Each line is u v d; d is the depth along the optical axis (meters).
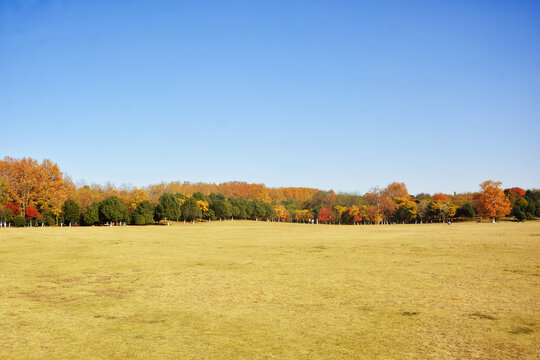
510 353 10.45
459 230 68.81
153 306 16.02
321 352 10.65
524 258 29.64
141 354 10.57
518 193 148.00
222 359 10.16
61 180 108.50
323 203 162.25
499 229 69.12
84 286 20.30
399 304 16.08
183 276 23.20
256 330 12.72
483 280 21.20
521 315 14.26
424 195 168.75
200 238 54.47
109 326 13.24
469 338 11.74
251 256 33.12
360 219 137.25
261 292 18.59
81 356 10.45
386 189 165.88
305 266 27.03
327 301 16.70
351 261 29.50
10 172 99.38
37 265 27.81
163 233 65.38
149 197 122.00
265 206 145.50
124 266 27.36
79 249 38.53
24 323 13.61
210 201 133.62
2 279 22.31
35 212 95.56
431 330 12.57
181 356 10.41
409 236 55.16
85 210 99.94
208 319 14.05
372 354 10.46
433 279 21.67
